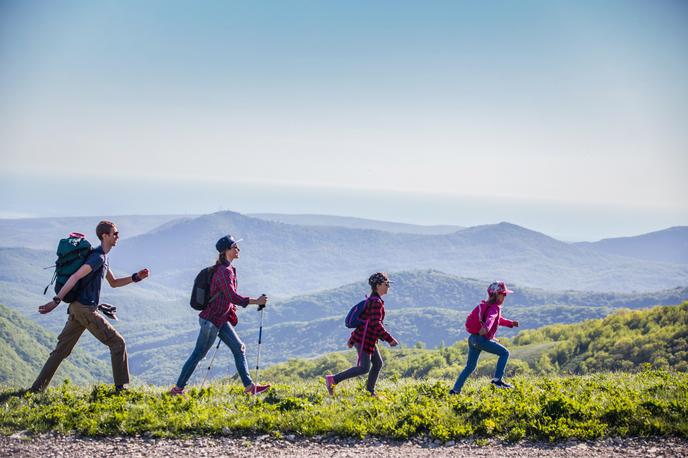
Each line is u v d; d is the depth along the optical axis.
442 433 8.56
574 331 127.69
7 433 8.55
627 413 9.09
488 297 11.16
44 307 9.95
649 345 88.44
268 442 8.42
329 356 122.94
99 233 10.34
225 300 10.39
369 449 8.14
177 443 8.31
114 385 10.69
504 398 10.21
